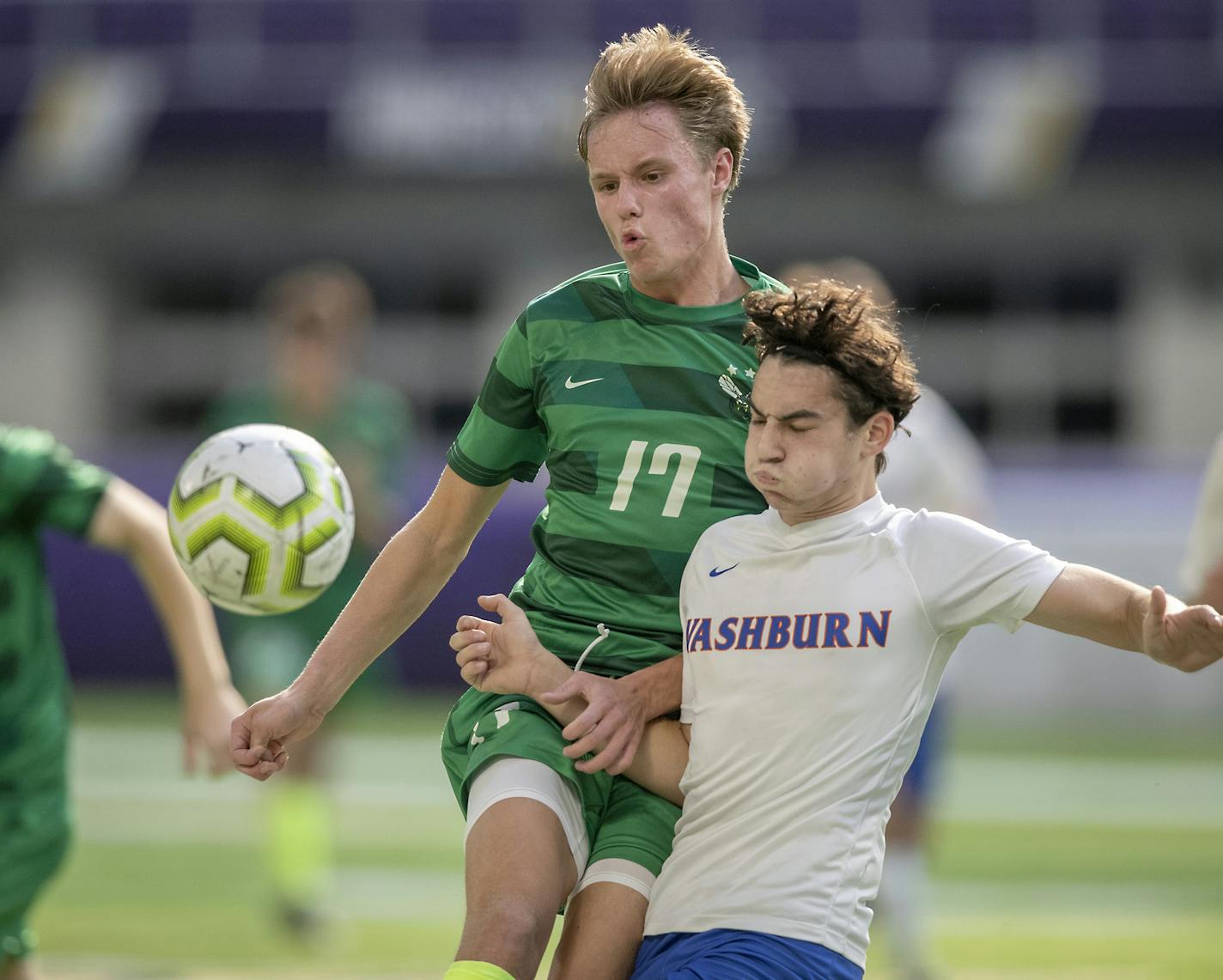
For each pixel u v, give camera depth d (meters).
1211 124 77.00
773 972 10.79
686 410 12.19
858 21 80.31
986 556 11.23
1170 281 80.25
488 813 11.54
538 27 80.81
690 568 12.05
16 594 14.95
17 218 83.81
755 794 11.26
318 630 29.38
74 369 83.94
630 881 11.64
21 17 83.19
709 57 12.42
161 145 81.00
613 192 12.02
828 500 11.53
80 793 38.00
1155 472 58.66
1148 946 23.98
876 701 11.22
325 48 81.62
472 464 12.78
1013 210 80.62
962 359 81.94
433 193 82.62
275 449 13.30
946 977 21.80
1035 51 79.75
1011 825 34.97
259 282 84.56
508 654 12.12
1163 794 38.81
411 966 22.09
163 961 22.30
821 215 81.44
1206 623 10.27
